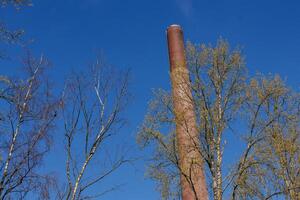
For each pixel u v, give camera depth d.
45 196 13.54
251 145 14.12
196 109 14.82
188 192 14.29
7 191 13.16
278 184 14.34
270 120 14.70
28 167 13.82
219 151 14.21
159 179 14.52
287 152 14.56
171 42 21.03
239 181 13.48
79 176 14.10
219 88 15.06
